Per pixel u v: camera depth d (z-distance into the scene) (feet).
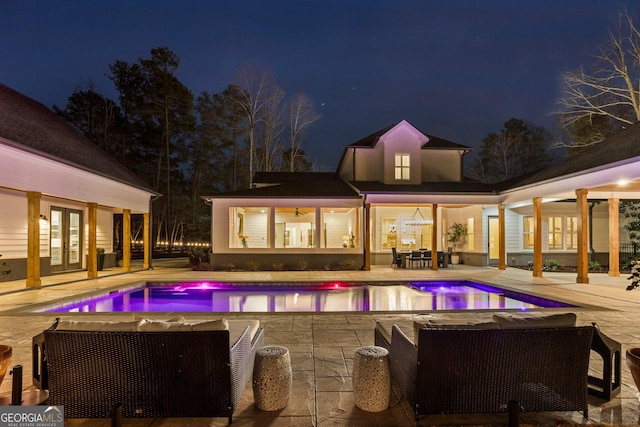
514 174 109.91
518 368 8.70
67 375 8.45
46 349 8.49
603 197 40.75
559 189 36.91
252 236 60.59
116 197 42.63
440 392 8.64
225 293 33.42
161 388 8.50
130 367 8.42
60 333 8.32
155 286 36.04
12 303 23.82
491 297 30.63
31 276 30.53
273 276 39.63
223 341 8.44
